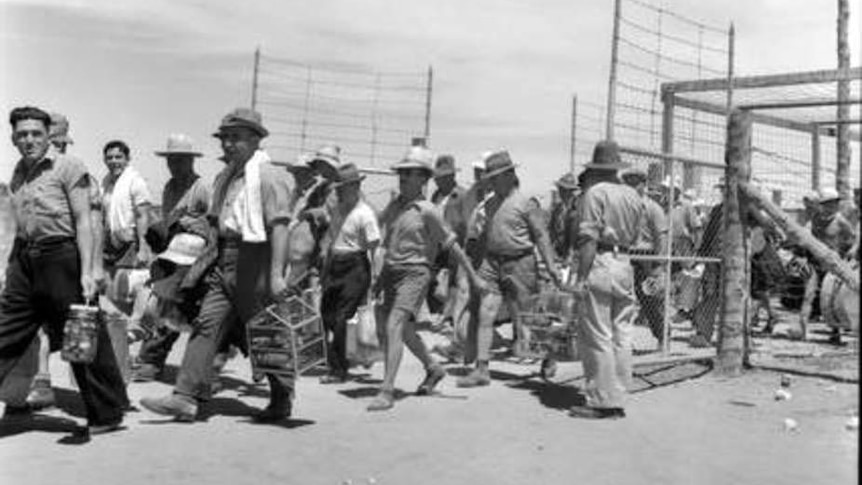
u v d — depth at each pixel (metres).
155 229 8.12
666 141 14.06
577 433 6.86
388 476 5.70
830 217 11.81
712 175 11.85
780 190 12.26
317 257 9.53
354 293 8.78
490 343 8.83
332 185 9.62
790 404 7.99
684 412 7.64
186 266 7.58
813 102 8.70
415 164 7.72
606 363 7.39
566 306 8.92
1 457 5.96
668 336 10.40
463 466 5.94
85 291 6.30
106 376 6.57
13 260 6.48
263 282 6.92
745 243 9.24
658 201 11.42
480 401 8.02
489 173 8.93
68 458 5.96
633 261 10.26
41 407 7.36
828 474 5.85
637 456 6.24
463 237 10.80
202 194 7.94
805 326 12.34
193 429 6.80
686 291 11.48
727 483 5.64
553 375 9.21
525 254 8.91
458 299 10.19
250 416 7.29
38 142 6.28
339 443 6.46
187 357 7.01
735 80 11.88
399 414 7.44
